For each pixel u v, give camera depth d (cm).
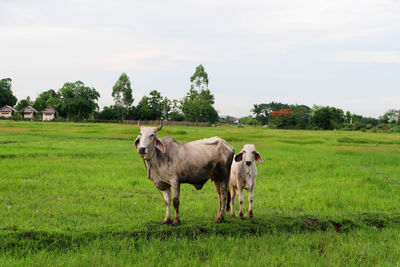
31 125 3950
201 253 480
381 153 1806
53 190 823
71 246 486
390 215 648
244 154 622
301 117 6569
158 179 594
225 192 629
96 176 1007
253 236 547
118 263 428
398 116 6806
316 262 454
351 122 7156
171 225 566
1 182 860
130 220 605
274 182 1010
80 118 7156
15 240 478
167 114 7556
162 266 429
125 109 7450
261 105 11525
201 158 605
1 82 7606
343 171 1162
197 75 8075
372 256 470
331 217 623
